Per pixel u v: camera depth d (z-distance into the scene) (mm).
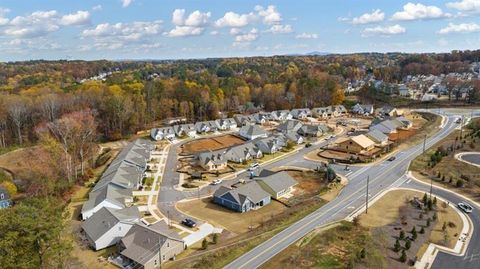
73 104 122188
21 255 30625
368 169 78438
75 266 43594
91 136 99688
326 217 55438
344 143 96250
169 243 44844
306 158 89875
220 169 82062
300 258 43656
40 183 66562
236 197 60438
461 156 84188
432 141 99188
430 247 47406
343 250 45938
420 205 59156
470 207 58312
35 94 131750
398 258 44656
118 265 44125
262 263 42656
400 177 73000
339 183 70062
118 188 64625
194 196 66688
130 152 85750
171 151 99625
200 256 45031
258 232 50875
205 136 118375
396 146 95250
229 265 42406
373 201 61500
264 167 83375
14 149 101688
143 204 62812
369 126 121188
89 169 80062
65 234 42219
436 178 72000
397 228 51875
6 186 67625
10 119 111938
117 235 49562
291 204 62312
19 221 30484
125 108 121312
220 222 55844
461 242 48719
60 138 93188
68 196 66688
